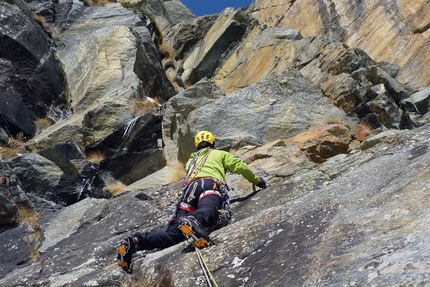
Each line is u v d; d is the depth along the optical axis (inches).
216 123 392.8
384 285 158.7
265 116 393.7
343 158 291.9
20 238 308.2
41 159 390.3
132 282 220.2
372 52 532.7
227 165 262.1
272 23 627.2
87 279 234.5
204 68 614.2
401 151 264.4
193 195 242.7
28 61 501.0
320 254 189.5
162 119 434.0
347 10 577.6
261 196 277.9
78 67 526.9
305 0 617.9
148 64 535.5
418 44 515.2
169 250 235.1
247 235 222.1
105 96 478.0
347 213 209.5
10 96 462.9
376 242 183.5
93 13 623.8
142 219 295.6
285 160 319.0
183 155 400.5
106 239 286.5
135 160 409.7
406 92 429.1
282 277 186.2
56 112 493.7
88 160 410.9
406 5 547.5
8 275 272.4
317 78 464.1
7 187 340.8
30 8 598.2
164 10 765.9
